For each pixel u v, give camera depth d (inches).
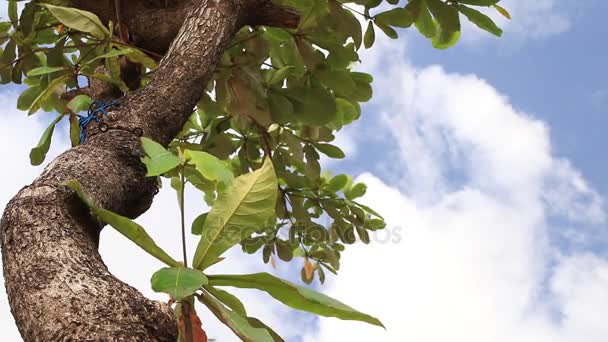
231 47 94.3
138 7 82.0
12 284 37.3
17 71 97.0
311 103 98.3
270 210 44.6
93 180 46.1
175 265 42.6
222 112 105.0
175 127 58.9
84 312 34.3
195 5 70.3
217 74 94.0
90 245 41.0
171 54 64.1
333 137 116.6
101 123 53.7
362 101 110.4
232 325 40.6
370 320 41.7
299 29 88.0
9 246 39.3
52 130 75.5
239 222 44.3
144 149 49.1
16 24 95.9
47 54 94.2
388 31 96.3
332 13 88.9
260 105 95.3
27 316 35.2
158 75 61.5
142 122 55.4
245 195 44.5
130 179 49.6
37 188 43.1
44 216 40.9
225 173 49.1
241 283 42.5
